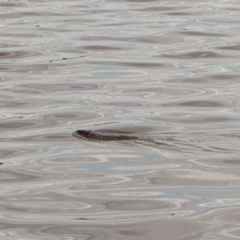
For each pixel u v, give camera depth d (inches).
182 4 2351.1
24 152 1067.3
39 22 2062.0
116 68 1578.5
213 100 1344.7
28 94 1384.1
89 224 817.5
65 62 1625.2
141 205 871.1
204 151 1054.4
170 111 1273.4
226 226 811.4
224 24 2028.8
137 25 2010.3
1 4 2370.8
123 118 1228.5
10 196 903.7
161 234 792.9
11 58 1667.1
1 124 1202.6
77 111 1269.7
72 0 2465.6
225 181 943.0
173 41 1831.9
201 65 1610.5
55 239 781.3
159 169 986.7
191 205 869.8
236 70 1558.8
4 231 801.6
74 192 913.5
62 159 1035.3
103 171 985.5
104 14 2181.3
